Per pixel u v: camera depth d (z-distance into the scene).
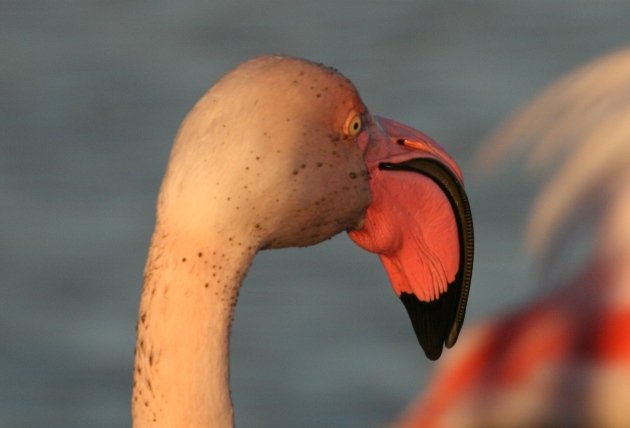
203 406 3.35
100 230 13.75
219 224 3.37
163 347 3.36
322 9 21.72
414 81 17.66
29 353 11.43
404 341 11.38
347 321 11.73
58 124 16.72
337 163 3.58
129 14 21.94
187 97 17.75
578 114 4.43
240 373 11.05
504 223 12.44
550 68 17.67
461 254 3.90
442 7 21.23
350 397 10.64
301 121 3.47
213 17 21.52
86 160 15.49
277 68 3.49
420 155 3.84
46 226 13.87
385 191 3.79
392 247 3.85
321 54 19.42
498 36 19.34
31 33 21.11
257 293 12.27
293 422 10.30
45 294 12.45
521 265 11.74
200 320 3.37
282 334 11.55
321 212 3.54
